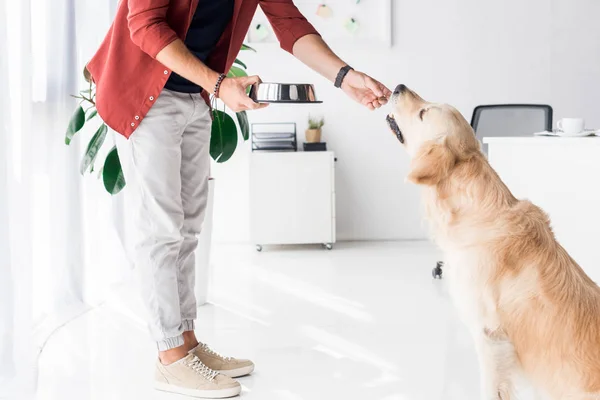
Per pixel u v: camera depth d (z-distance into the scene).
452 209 1.70
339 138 5.08
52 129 2.96
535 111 4.36
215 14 2.08
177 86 2.08
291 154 4.70
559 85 5.07
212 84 1.86
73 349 2.68
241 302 3.42
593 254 2.48
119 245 3.86
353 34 4.99
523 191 2.66
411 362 2.50
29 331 2.26
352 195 5.13
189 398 2.18
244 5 2.14
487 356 1.64
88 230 3.37
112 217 3.79
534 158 2.61
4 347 2.17
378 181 5.11
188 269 2.29
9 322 2.17
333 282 3.82
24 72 2.27
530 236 1.63
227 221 5.11
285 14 2.29
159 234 2.11
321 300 3.43
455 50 5.04
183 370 2.21
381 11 4.98
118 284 3.82
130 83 2.01
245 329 2.95
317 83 5.02
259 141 4.80
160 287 2.13
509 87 5.07
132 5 1.89
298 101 1.93
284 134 4.82
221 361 2.36
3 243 2.14
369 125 5.06
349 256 4.57
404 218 5.15
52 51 2.95
